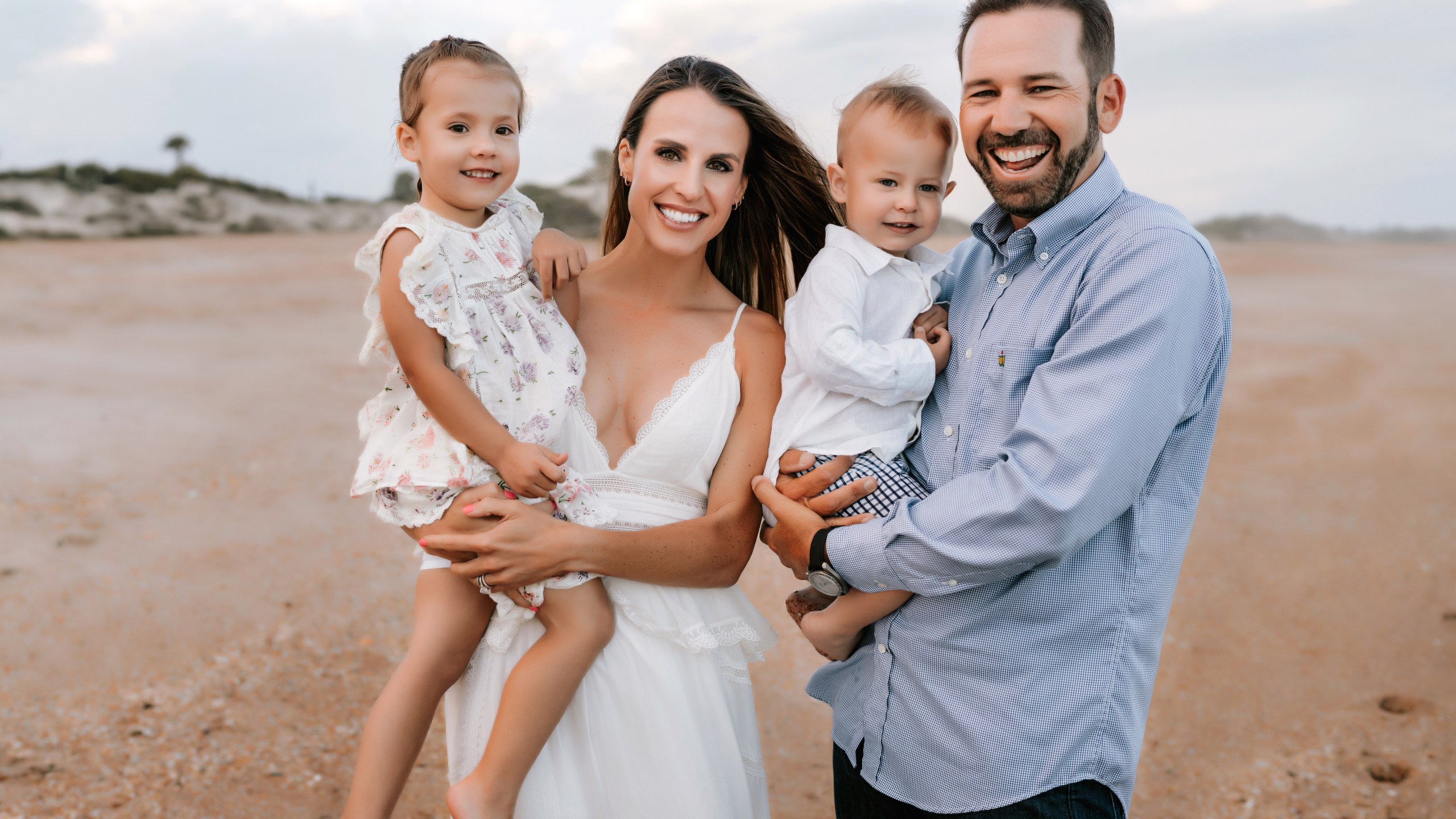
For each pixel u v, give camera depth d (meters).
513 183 2.29
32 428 7.83
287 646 4.64
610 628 2.21
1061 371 1.89
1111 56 2.00
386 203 31.20
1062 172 1.97
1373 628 5.20
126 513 6.17
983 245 2.32
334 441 7.81
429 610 2.21
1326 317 15.34
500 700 2.19
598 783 2.21
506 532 2.05
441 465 2.12
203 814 3.44
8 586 5.09
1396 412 9.58
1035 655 1.98
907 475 2.17
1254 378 11.20
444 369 2.10
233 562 5.52
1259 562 6.09
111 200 26.56
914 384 2.13
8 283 15.75
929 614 2.05
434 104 2.18
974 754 2.02
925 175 2.28
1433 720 4.29
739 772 2.32
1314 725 4.29
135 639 4.64
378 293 2.19
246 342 11.98
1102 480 1.82
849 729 2.30
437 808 3.60
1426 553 6.18
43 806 3.46
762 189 2.57
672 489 2.32
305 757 3.80
